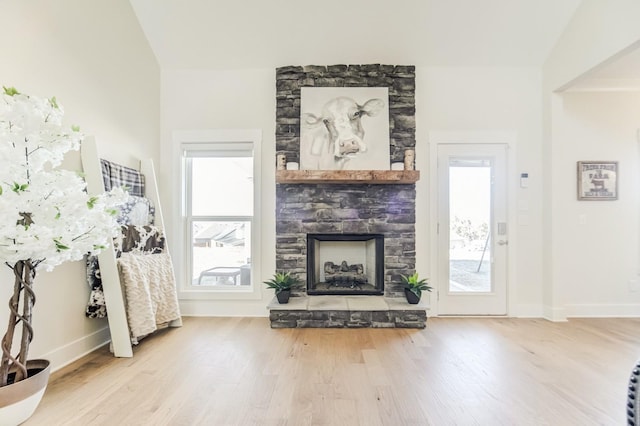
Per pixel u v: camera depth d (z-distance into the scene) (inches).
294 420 69.6
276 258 146.6
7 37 79.9
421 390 82.1
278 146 145.5
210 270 154.9
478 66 148.2
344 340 117.9
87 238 69.5
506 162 148.9
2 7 78.7
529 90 148.5
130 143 128.4
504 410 73.5
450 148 148.8
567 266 150.0
